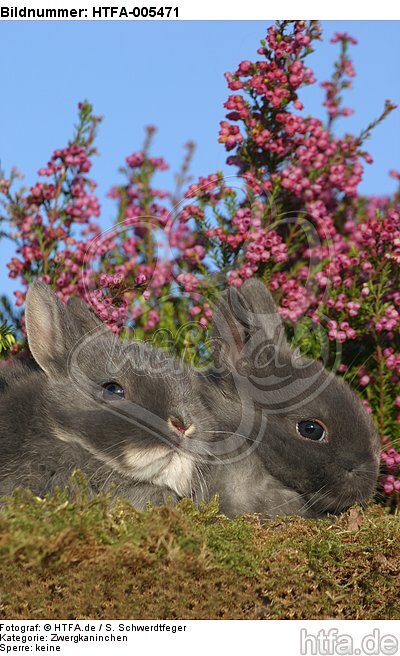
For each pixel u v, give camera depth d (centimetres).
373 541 151
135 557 146
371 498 160
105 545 145
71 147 173
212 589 147
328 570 150
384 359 169
